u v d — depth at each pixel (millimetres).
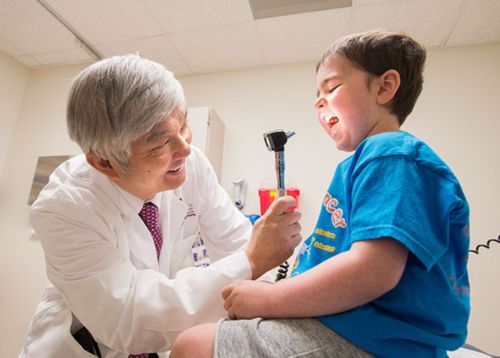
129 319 633
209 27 1924
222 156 2193
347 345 417
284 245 703
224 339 437
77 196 735
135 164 642
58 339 744
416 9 1707
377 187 442
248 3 1724
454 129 1872
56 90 2512
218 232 977
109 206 760
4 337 2031
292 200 700
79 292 675
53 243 717
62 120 2434
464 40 1925
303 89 2189
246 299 493
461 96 1911
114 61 644
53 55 2391
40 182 2291
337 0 1675
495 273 1646
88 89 620
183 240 949
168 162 650
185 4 1752
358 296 405
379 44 662
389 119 638
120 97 589
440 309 438
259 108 2234
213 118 2023
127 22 1917
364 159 491
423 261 386
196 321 629
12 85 2449
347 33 1916
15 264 2164
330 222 562
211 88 2367
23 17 1942
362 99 636
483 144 1820
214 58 2229
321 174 2000
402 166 442
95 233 718
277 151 707
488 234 1689
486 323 1595
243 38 2010
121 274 675
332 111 687
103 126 608
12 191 2334
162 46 2121
